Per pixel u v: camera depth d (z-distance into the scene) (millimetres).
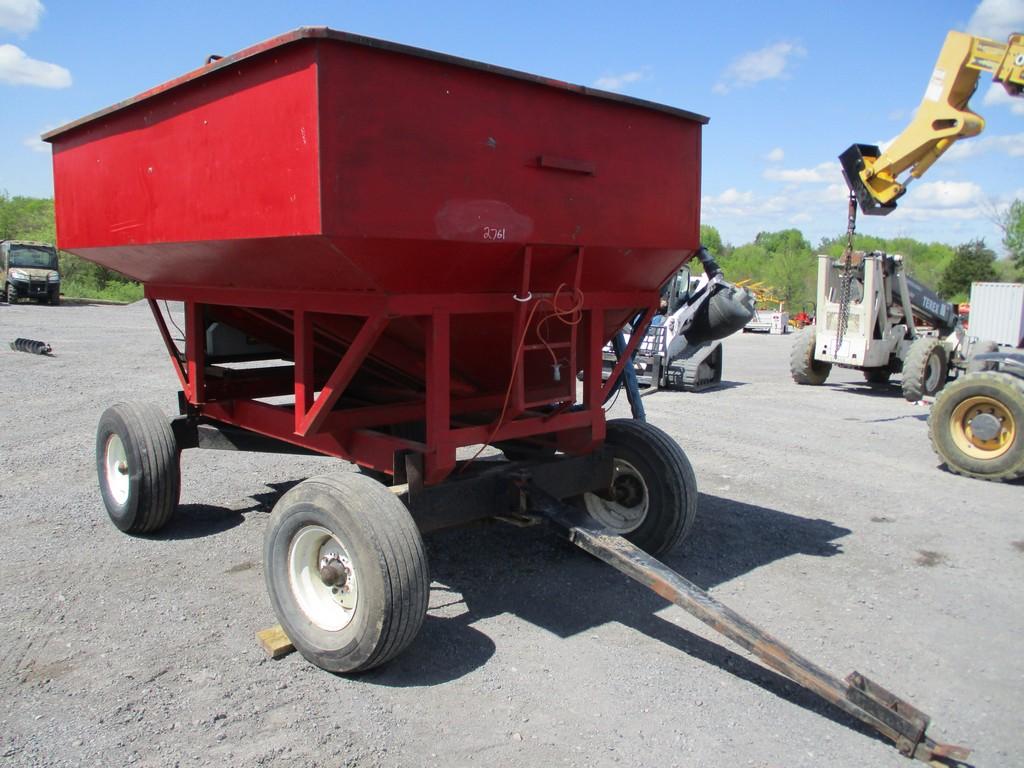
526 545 5512
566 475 4902
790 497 6918
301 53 3268
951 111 8664
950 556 5512
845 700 3193
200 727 3279
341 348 5242
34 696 3494
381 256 3520
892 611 4598
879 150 9828
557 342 4598
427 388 4051
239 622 4281
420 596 3613
